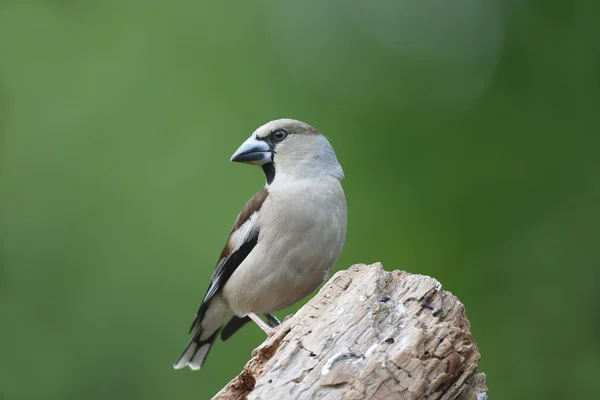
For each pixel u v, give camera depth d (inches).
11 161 504.7
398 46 543.2
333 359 214.1
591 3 511.2
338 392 208.8
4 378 457.4
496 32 531.8
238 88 529.7
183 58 533.3
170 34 538.3
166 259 471.8
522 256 479.5
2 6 546.3
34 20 545.0
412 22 548.7
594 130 495.8
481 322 472.1
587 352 462.9
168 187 490.6
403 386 208.8
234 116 516.4
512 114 511.2
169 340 458.6
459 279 481.1
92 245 478.6
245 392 246.2
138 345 459.2
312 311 232.1
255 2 555.5
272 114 521.3
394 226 490.0
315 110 524.7
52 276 474.9
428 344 216.8
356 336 219.9
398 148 511.2
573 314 467.8
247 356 469.4
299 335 224.5
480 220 490.3
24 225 485.7
